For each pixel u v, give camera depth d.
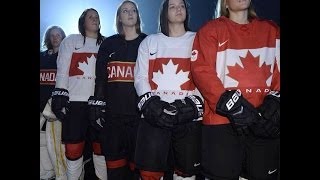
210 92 1.75
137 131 1.96
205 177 1.88
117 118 1.99
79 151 2.05
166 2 1.94
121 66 1.98
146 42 1.94
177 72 1.91
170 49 1.92
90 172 2.06
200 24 1.93
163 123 1.88
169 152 1.96
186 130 1.91
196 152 1.93
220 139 1.82
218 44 1.83
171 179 1.98
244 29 1.85
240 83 1.82
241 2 1.85
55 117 2.03
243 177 1.89
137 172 1.99
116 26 1.98
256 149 1.84
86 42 2.00
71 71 2.02
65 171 2.07
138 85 1.90
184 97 1.91
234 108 1.71
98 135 2.03
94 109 2.00
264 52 1.84
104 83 2.00
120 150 2.00
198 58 1.81
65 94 2.01
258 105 1.83
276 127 1.83
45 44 1.99
